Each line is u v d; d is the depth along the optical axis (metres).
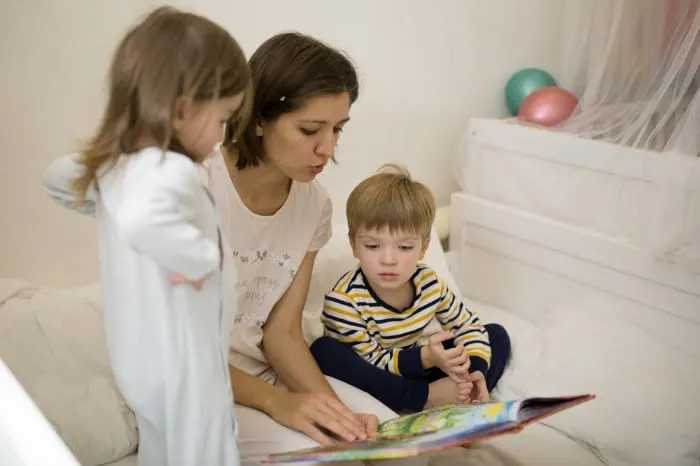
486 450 1.34
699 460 1.32
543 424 1.41
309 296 1.56
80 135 1.39
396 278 1.32
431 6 1.87
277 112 1.06
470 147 1.92
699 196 1.46
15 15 1.27
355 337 1.36
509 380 1.48
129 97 0.82
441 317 1.46
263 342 1.30
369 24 1.76
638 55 1.77
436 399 1.33
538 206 1.80
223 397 0.91
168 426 0.89
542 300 1.82
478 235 1.93
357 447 0.94
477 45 2.02
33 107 1.33
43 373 1.14
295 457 0.94
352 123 1.81
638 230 1.60
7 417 0.65
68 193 0.92
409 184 1.32
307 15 1.64
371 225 1.29
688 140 1.50
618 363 1.44
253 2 1.54
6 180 1.33
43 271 1.42
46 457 0.61
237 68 0.84
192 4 1.45
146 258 0.84
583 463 1.31
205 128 0.84
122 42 0.84
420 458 1.12
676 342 1.58
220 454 0.91
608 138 1.69
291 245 1.27
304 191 1.27
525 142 1.78
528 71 2.04
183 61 0.79
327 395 1.14
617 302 1.67
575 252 1.71
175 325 0.86
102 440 1.09
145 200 0.76
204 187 0.85
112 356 0.92
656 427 1.33
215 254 0.80
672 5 1.71
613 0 1.74
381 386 1.31
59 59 1.33
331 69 1.06
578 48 1.92
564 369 1.45
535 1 2.11
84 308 1.25
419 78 1.92
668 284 1.55
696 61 1.53
